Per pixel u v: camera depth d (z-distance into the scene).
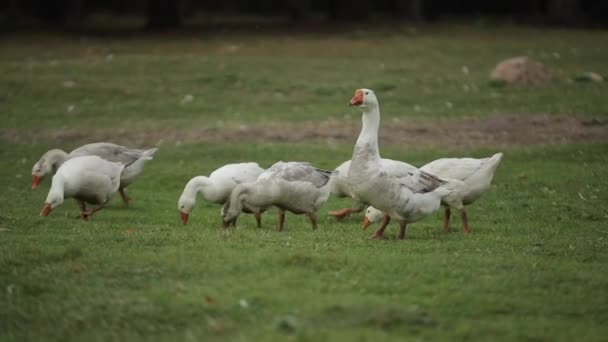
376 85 29.66
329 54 36.06
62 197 14.17
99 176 14.66
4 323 9.18
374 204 12.32
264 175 13.55
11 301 9.68
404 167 12.34
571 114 25.38
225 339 8.41
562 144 22.33
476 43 39.47
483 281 10.16
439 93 28.59
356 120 25.58
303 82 30.19
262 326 8.64
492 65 33.72
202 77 30.48
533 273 10.55
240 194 13.52
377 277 10.17
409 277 10.19
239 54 35.81
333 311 8.92
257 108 27.02
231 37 41.34
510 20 51.00
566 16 49.62
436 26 46.56
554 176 18.88
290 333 8.38
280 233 13.16
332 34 42.25
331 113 26.39
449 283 10.05
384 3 57.91
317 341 8.12
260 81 30.14
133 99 27.77
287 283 9.83
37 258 10.98
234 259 10.80
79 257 11.09
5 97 27.55
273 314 8.95
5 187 18.41
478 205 16.69
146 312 9.15
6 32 45.06
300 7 52.19
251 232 13.10
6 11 55.28
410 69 32.66
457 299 9.51
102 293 9.74
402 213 12.34
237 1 62.47
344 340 8.10
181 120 25.39
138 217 15.52
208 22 50.38
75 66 32.19
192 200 14.62
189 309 9.17
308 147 22.17
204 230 13.59
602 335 8.70
